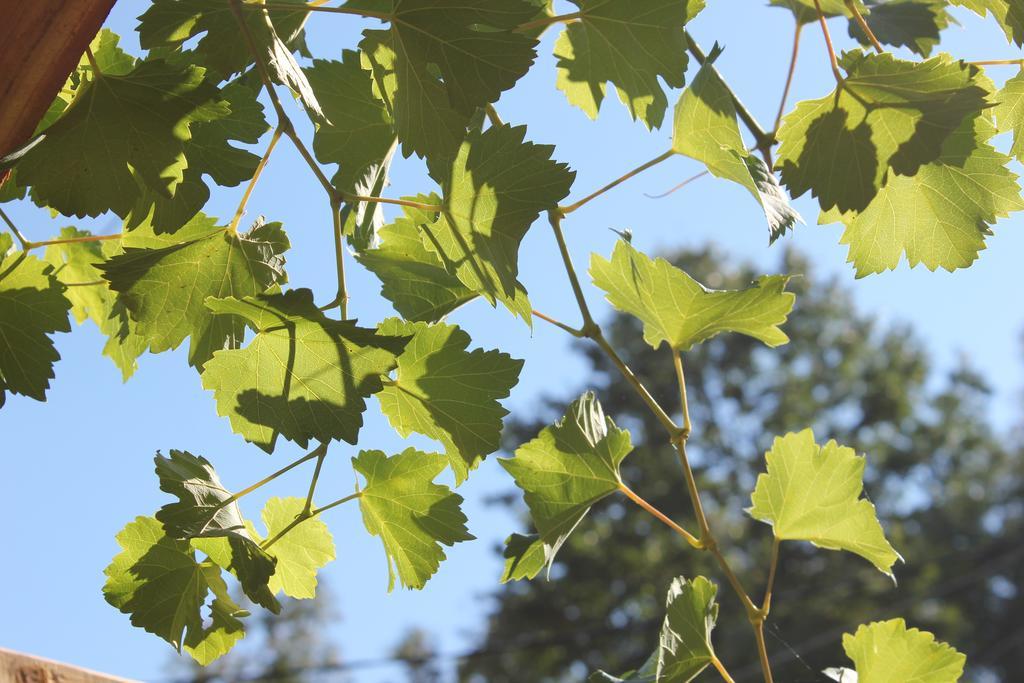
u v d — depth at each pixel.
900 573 14.30
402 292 1.42
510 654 13.78
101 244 1.40
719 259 17.53
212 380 1.21
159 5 1.25
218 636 1.29
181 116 1.21
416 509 1.31
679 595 1.32
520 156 1.27
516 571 1.35
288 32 1.36
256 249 1.30
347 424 1.21
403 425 1.30
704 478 15.27
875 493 16.70
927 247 1.37
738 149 1.33
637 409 15.08
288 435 1.21
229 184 1.25
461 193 1.26
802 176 1.29
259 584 1.23
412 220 1.38
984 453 17.11
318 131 1.39
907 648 1.34
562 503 1.34
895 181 1.35
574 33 1.38
